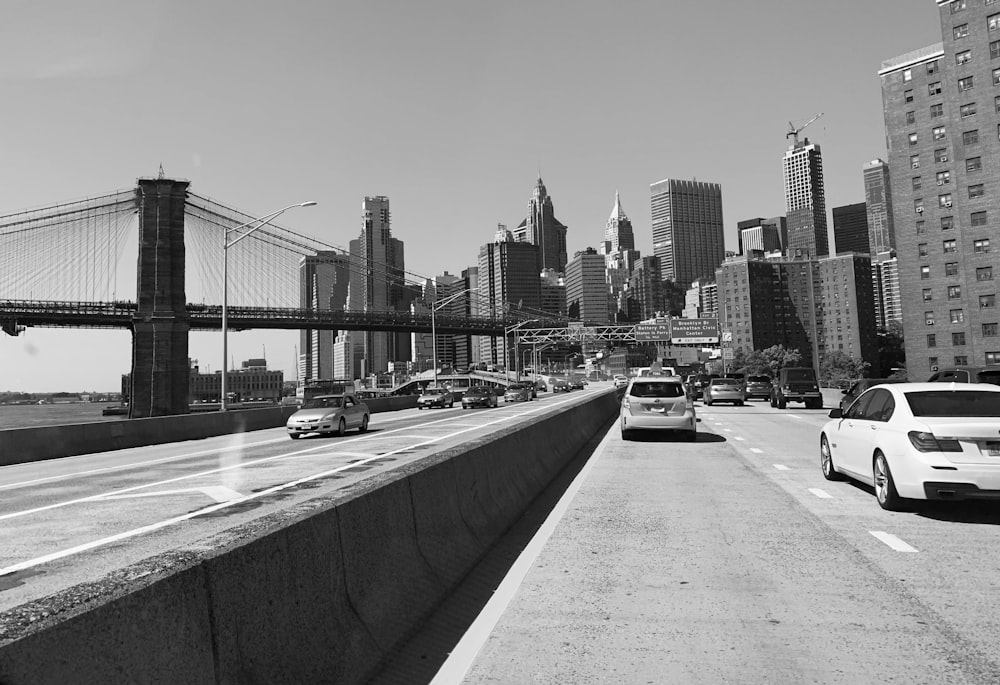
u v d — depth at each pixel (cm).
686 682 395
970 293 9475
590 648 446
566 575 620
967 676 400
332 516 403
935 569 627
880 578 600
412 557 519
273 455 1861
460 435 2427
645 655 435
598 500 1005
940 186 9869
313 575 366
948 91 9669
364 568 434
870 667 413
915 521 836
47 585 624
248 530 335
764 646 448
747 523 834
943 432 828
